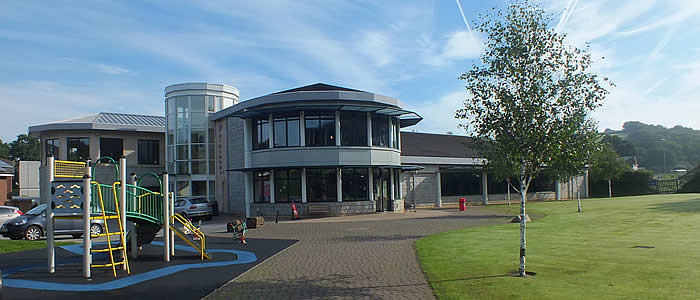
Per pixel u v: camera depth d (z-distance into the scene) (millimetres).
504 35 9805
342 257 12570
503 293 7984
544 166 9969
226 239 17828
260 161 29125
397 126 32156
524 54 9625
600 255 11148
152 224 13531
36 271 11398
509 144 9688
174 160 36156
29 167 41031
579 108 9625
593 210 27172
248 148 30031
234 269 11406
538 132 9367
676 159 118188
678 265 9477
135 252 13328
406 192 36688
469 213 28875
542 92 9516
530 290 8070
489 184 42625
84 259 10648
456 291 8312
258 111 27812
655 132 138375
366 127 28844
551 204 36781
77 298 8734
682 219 18922
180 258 13297
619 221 19547
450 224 21391
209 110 36438
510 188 44062
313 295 8445
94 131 36844
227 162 34312
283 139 28344
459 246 13859
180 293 9023
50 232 11234
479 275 9562
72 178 11742
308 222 24125
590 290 7855
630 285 8031
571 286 8203
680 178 53969
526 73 9703
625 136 148125
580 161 10031
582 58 9570
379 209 29250
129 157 38156
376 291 8586
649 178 51312
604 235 14984
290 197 28297
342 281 9539
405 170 33938
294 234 18797
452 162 39125
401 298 8047
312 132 28016
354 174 28609
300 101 27156
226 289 9234
